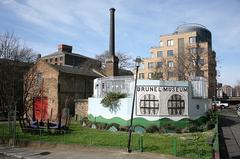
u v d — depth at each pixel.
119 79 29.73
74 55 87.44
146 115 27.06
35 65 38.59
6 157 17.86
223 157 16.52
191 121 27.47
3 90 30.72
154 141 20.98
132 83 28.31
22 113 31.48
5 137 22.91
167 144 19.75
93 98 31.28
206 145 19.20
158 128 26.55
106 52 71.88
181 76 64.06
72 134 24.50
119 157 16.67
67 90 40.09
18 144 21.36
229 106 80.56
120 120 28.03
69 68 43.84
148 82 27.44
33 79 35.75
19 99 32.03
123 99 28.11
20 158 17.48
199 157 15.78
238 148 19.47
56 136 23.56
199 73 64.50
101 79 31.59
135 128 27.03
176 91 27.48
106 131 27.12
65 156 17.34
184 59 67.00
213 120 29.30
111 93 29.17
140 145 18.69
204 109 29.86
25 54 40.91
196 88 30.09
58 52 88.12
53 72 39.38
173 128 26.50
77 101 36.16
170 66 87.00
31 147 20.59
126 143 20.22
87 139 21.89
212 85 73.88
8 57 33.16
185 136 23.84
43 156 17.50
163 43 93.81
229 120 38.03
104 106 29.52
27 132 25.22
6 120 35.69
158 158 16.36
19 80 34.00
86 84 43.47
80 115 35.62
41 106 39.16
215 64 74.88
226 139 23.11
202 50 75.25
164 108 27.03
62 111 38.28
